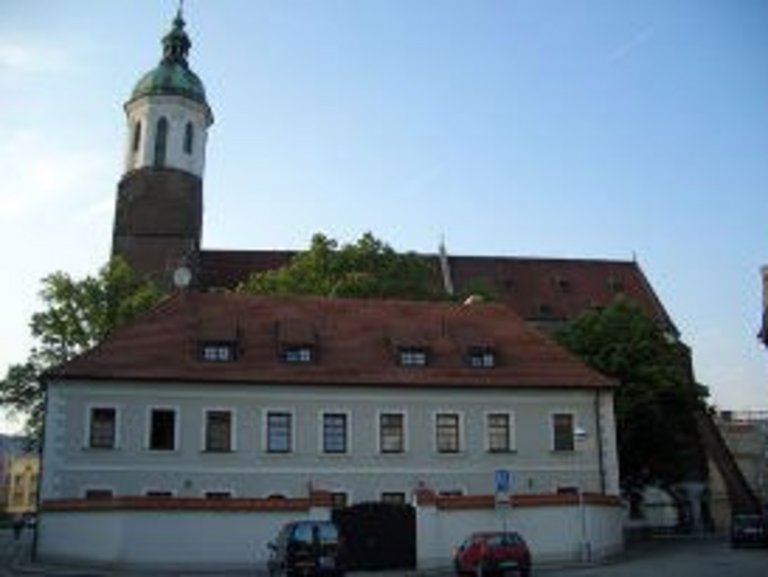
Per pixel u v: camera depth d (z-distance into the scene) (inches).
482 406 1801.2
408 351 1838.1
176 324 1819.6
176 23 2974.9
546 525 1465.3
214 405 1707.7
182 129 2854.3
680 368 2138.3
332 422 1744.6
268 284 2239.2
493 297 2481.5
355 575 1291.8
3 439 5634.8
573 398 1839.3
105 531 1393.9
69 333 2335.1
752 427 3698.3
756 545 1684.3
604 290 3297.2
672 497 2635.3
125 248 2773.1
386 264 2276.1
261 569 1374.3
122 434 1667.1
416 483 1734.7
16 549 1838.1
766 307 2022.6
